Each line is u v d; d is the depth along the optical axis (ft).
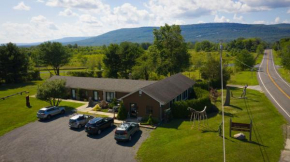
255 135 74.59
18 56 220.02
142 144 73.77
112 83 135.23
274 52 563.48
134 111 102.94
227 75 174.81
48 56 254.06
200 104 101.19
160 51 208.85
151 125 90.58
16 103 135.03
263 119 90.89
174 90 114.32
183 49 205.26
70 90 144.66
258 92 147.13
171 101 106.11
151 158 63.93
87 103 132.05
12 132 88.17
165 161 61.52
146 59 224.74
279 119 90.33
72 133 85.81
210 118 95.76
